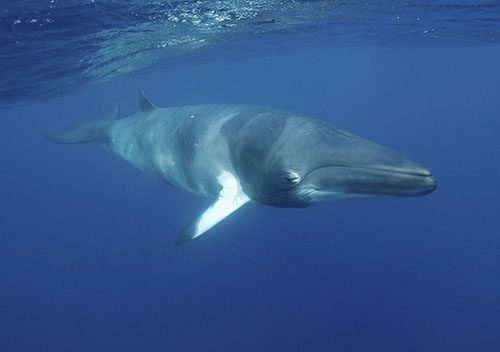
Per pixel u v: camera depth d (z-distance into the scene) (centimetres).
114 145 1652
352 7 2044
